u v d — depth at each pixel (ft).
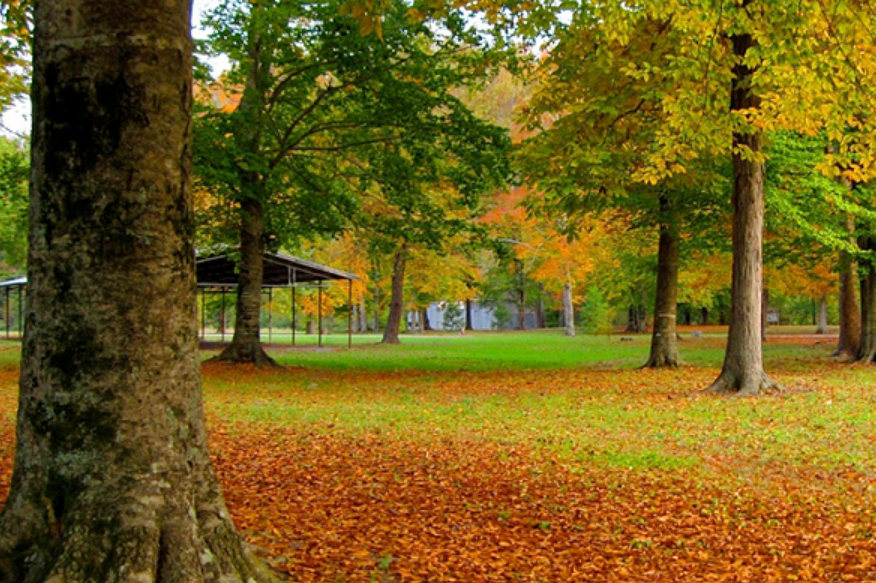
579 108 44.73
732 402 44.37
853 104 29.91
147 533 11.50
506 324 230.89
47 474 11.47
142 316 11.79
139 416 11.69
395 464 27.84
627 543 19.30
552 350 104.17
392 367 74.18
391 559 17.22
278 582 13.17
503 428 36.47
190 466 12.32
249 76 66.80
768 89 41.83
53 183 11.60
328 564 16.62
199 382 12.72
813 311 219.82
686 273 117.19
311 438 33.19
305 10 61.52
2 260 187.42
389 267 127.34
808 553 18.72
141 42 11.85
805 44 27.37
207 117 61.82
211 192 68.85
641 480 25.91
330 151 74.49
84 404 11.47
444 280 130.62
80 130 11.59
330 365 76.07
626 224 80.12
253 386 55.01
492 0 33.55
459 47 64.08
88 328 11.52
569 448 31.37
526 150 51.24
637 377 60.49
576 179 46.80
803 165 58.18
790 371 64.44
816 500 23.61
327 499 22.56
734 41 45.34
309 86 67.41
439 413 41.34
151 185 11.91
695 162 50.78
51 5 11.72
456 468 27.32
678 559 18.17
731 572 17.33
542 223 122.11
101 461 11.44
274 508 21.20
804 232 59.52
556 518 21.33
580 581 16.57
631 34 41.70
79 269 11.52
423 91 64.34
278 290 172.14
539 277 148.36
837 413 39.65
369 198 87.45
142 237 11.81
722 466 28.37
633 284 142.82
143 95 11.85
